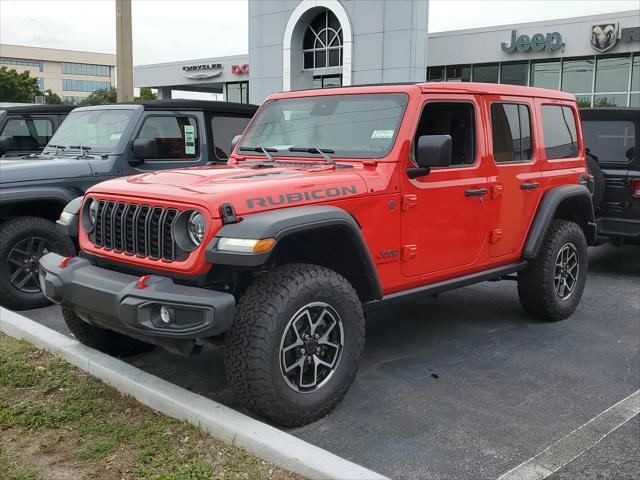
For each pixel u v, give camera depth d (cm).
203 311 326
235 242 329
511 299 651
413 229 430
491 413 389
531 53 2444
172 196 352
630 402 407
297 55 2345
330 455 307
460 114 476
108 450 327
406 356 487
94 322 385
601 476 320
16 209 613
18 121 844
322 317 366
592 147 749
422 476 318
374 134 433
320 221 354
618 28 2228
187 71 3597
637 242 743
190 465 312
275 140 486
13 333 492
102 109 700
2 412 364
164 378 438
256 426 333
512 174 509
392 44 2020
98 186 411
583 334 544
